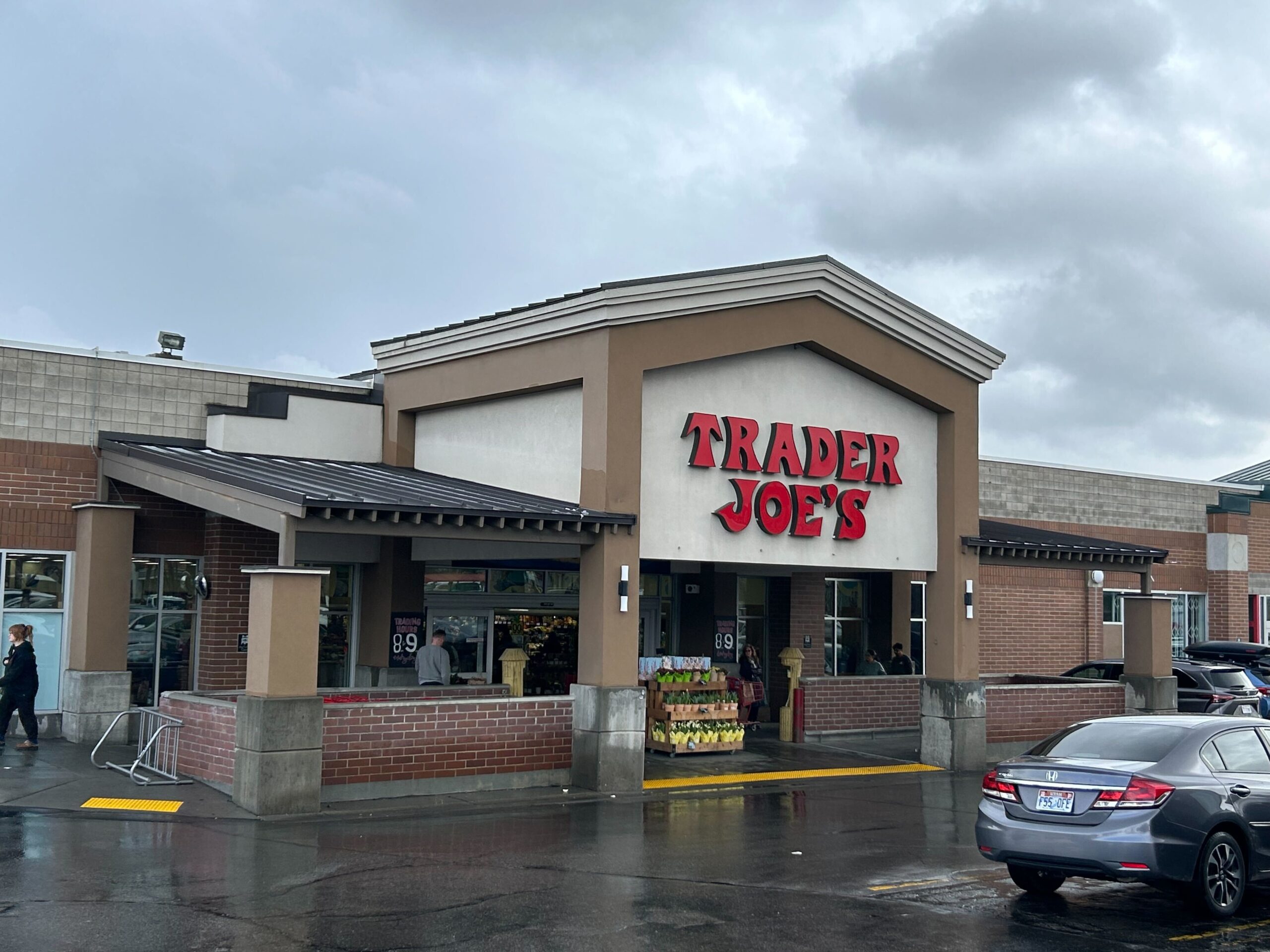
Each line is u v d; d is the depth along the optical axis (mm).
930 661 21297
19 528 18281
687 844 13062
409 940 8836
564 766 17109
